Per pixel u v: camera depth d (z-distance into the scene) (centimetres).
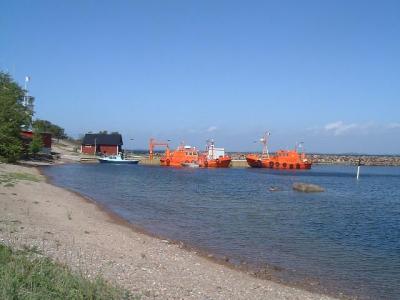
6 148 7081
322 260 2033
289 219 3259
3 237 1648
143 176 7838
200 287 1427
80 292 1018
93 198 4041
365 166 18462
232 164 13775
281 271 1820
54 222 2333
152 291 1279
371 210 4012
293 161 13000
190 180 7319
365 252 2228
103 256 1648
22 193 3350
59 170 8094
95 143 14838
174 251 2008
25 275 1059
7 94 7550
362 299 1523
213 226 2817
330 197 5191
